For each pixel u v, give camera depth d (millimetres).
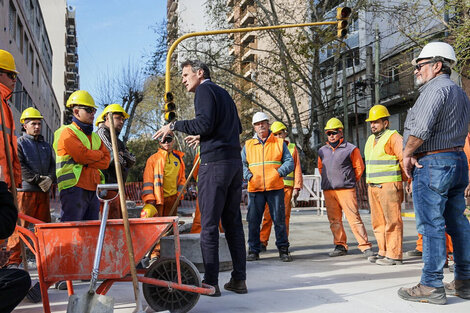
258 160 6496
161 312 3223
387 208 5828
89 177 4805
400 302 3834
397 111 31109
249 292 4285
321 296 4082
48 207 6348
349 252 7082
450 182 3797
